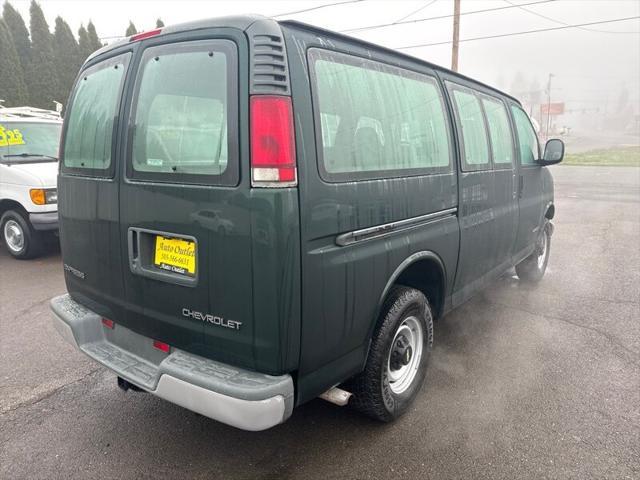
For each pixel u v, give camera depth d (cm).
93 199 274
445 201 325
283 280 207
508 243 448
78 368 377
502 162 420
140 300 256
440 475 258
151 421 308
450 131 337
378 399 282
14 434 294
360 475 259
